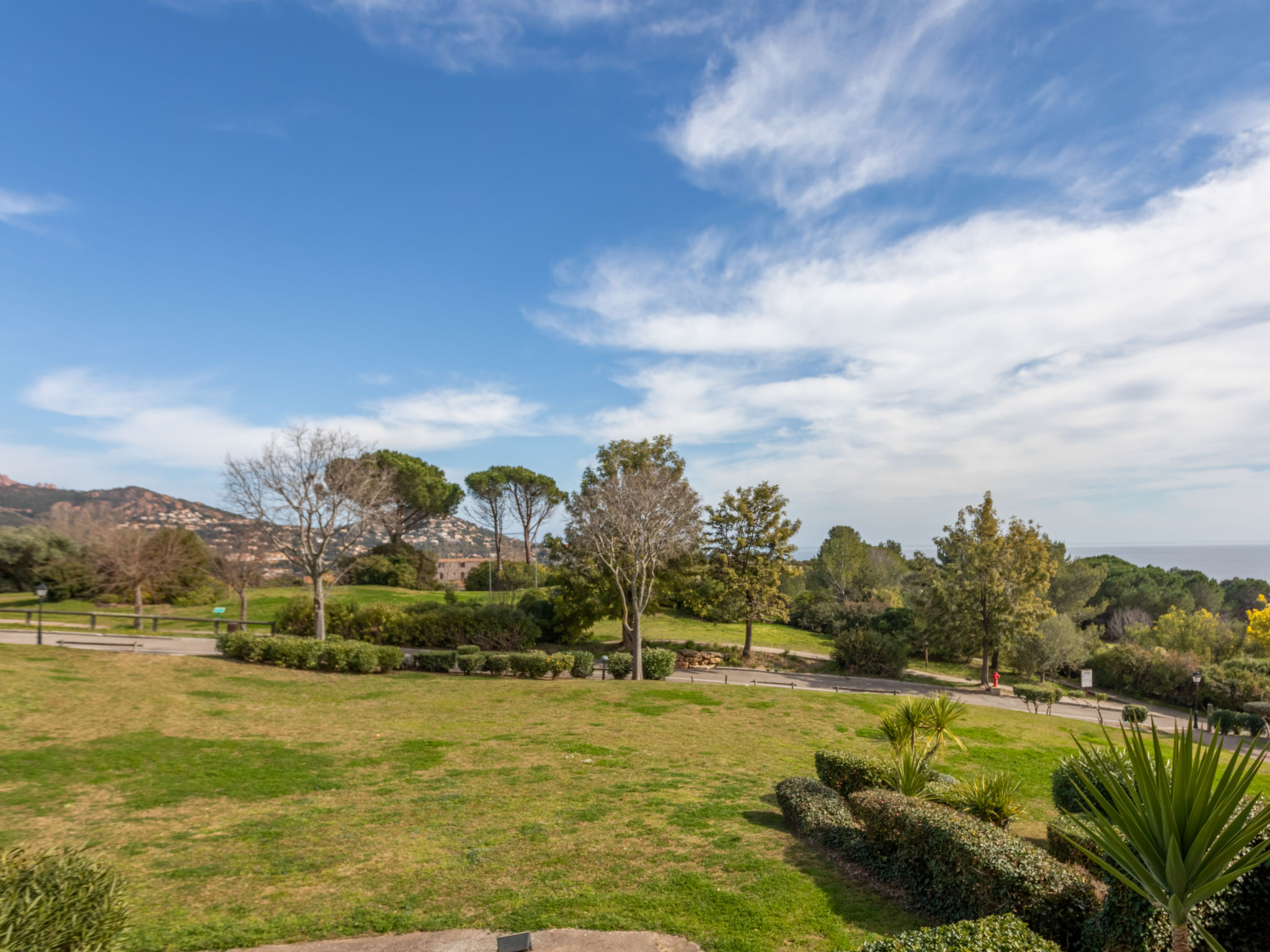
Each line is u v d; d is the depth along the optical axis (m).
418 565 62.69
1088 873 7.45
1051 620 41.59
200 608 40.62
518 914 6.80
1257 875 5.41
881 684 34.66
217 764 13.02
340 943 6.30
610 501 32.81
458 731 16.92
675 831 9.52
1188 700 34.44
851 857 8.21
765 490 40.47
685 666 36.22
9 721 14.36
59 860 4.92
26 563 41.12
